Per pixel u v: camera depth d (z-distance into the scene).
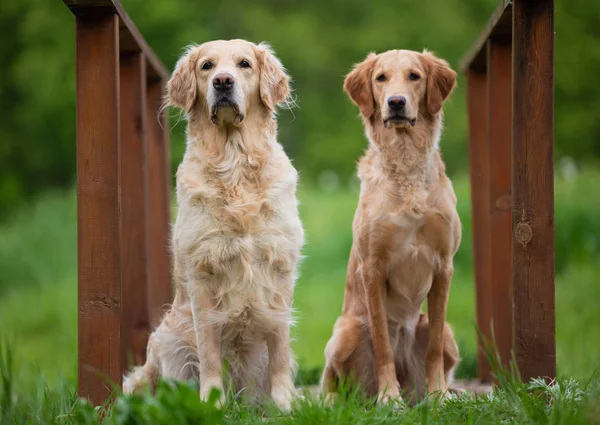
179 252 7.44
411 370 8.52
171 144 27.50
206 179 7.38
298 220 7.59
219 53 7.55
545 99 6.80
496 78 8.95
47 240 24.00
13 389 7.89
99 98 6.93
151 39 31.08
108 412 6.39
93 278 6.91
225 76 7.23
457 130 37.47
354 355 8.39
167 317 7.96
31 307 19.48
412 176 7.91
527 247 6.81
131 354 8.95
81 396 6.89
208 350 7.33
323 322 16.52
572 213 19.95
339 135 37.78
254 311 7.33
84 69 6.93
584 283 17.27
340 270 19.77
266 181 7.43
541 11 6.78
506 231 9.20
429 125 8.16
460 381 9.82
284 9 41.28
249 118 7.56
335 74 39.34
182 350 7.79
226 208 7.26
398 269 8.02
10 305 19.92
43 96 34.09
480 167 10.08
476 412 6.22
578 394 6.39
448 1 40.62
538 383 6.52
